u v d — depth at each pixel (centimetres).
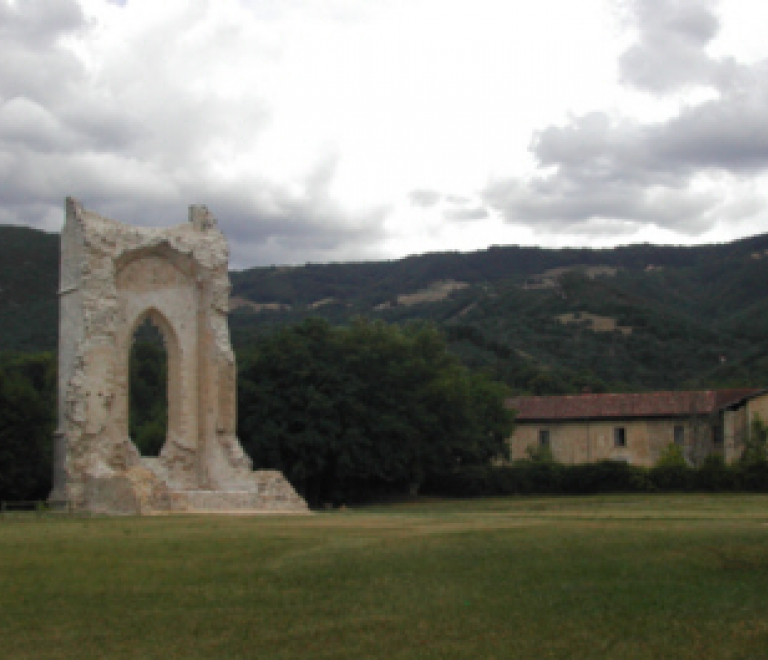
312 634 1922
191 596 2183
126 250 4972
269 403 6294
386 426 6425
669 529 2861
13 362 8812
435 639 1878
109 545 2767
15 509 5456
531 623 1958
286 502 4909
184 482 5156
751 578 2242
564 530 2894
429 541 2748
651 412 7975
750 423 7231
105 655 1825
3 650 1852
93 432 4588
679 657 1758
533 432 8469
